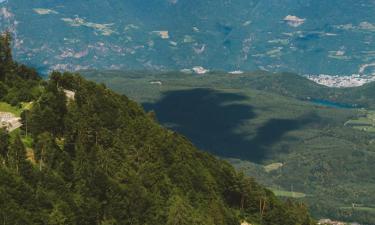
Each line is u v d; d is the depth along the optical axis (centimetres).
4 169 17600
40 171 18500
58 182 18438
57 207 17288
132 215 19488
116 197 19350
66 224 17175
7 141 19275
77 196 18525
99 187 19275
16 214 16175
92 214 18238
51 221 16850
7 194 16625
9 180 17138
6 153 19050
